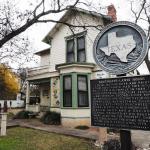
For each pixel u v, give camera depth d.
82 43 17.09
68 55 18.00
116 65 4.72
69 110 15.18
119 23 4.79
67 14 17.42
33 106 21.33
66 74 15.91
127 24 4.69
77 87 15.31
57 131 11.98
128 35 4.65
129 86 4.58
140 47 4.47
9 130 12.68
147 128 4.19
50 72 19.20
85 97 15.50
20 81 42.62
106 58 4.88
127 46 4.62
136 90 4.47
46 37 19.84
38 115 20.52
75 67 15.47
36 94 29.09
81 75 15.65
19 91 44.62
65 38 18.42
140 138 9.73
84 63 15.55
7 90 40.72
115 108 4.68
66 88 15.91
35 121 17.47
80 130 12.65
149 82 4.35
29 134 11.23
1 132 10.87
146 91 4.35
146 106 4.29
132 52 4.56
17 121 17.47
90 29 16.44
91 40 15.03
